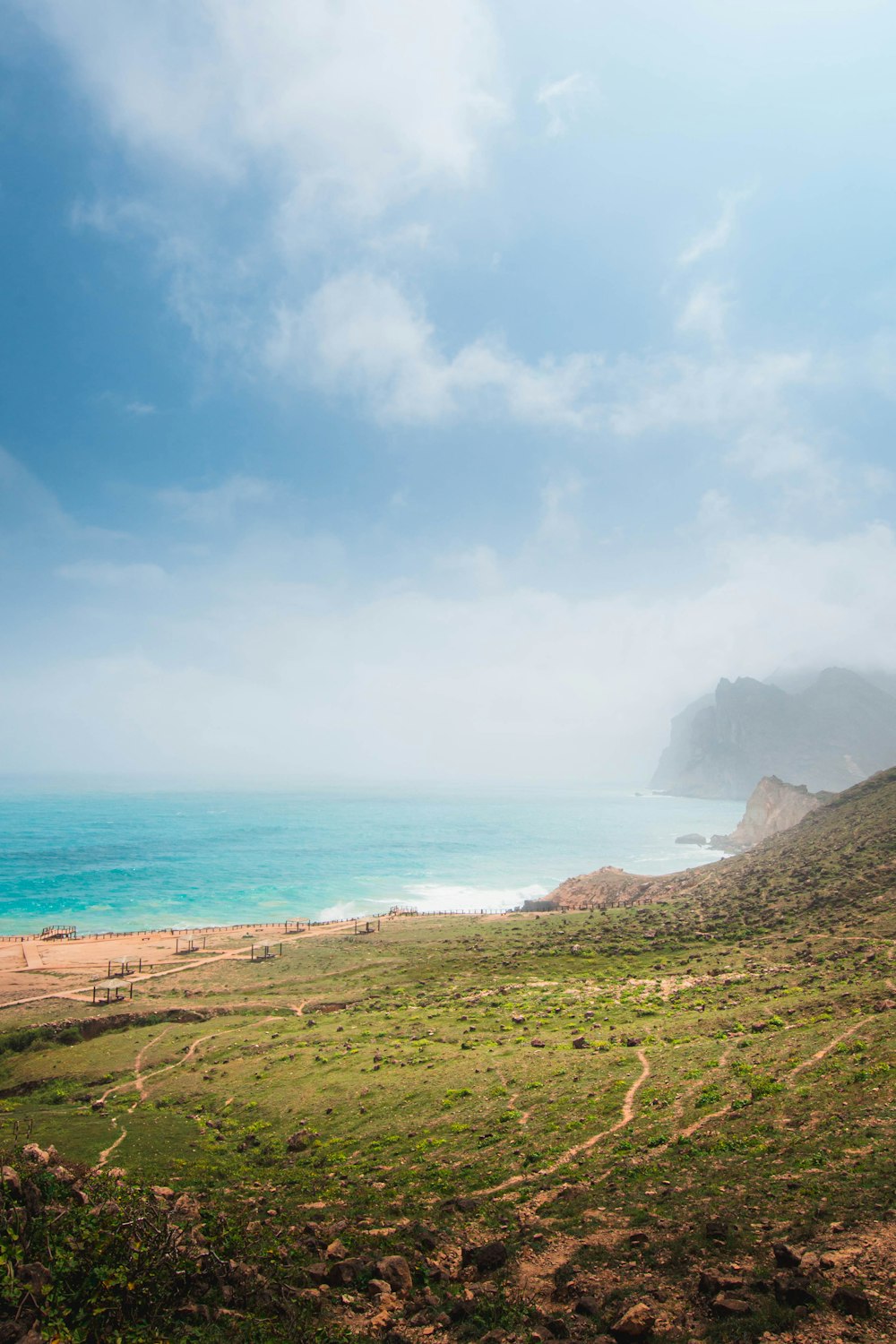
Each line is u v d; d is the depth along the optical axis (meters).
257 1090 43.69
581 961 71.62
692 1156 24.14
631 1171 23.70
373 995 68.94
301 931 107.25
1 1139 37.34
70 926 121.50
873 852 85.25
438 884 172.12
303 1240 20.08
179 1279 14.62
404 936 98.56
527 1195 23.33
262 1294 15.15
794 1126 24.77
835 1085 27.59
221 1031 60.09
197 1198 26.11
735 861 119.44
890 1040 31.45
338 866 198.75
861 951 54.38
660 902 104.06
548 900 132.50
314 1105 39.38
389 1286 16.64
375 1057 46.47
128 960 90.25
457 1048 46.78
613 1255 17.41
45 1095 49.03
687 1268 16.03
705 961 63.25
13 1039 61.06
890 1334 12.12
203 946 97.38
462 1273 17.58
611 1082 34.84
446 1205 23.31
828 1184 19.39
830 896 75.00
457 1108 35.28
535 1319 14.70
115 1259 14.12
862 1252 15.15
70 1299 12.69
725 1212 18.83
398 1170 28.39
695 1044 38.75
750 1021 41.44
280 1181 28.48
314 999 68.81
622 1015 49.56
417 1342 14.17
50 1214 15.59
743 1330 12.91
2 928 119.50
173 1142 35.53
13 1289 12.33
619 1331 13.42
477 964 76.94
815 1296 13.59
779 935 67.50
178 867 189.88
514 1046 45.44
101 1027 64.31
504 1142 29.70
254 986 75.69
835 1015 38.16
